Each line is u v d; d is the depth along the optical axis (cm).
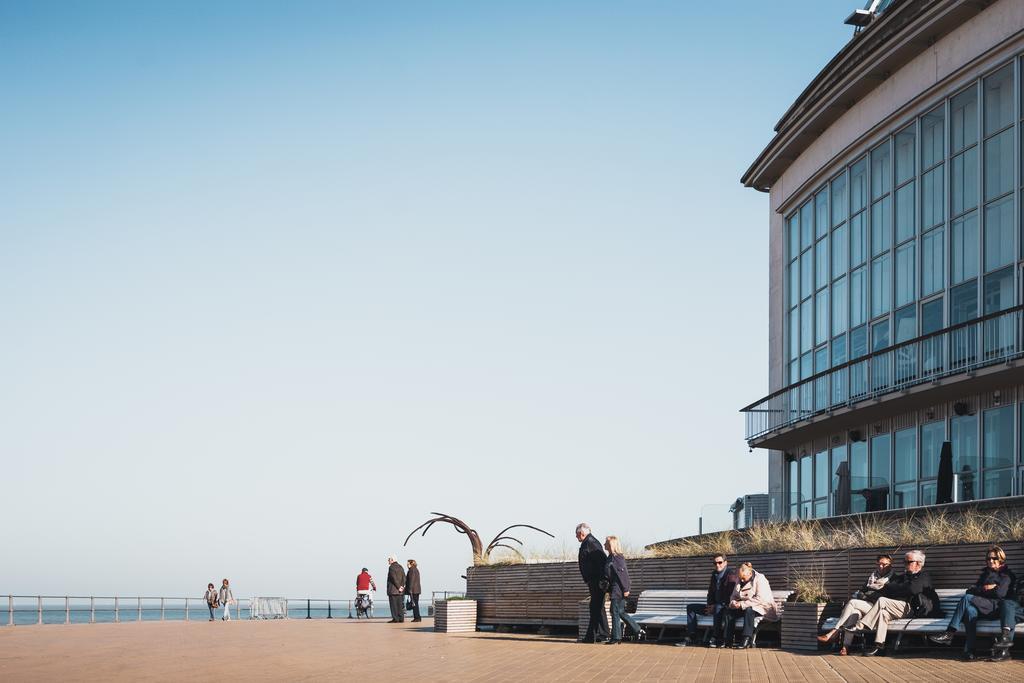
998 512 2053
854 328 3133
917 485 2805
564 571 2341
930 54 2777
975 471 2500
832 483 3184
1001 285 2486
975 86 2625
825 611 1625
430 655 1686
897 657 1434
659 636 1962
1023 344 2366
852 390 3009
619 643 1834
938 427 2741
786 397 3412
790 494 3098
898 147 2941
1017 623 1373
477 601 2558
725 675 1252
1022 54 2461
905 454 2873
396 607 3319
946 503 2308
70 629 3055
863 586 1603
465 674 1339
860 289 3111
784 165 3650
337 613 4909
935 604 1489
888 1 3384
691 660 1470
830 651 1570
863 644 1504
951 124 2709
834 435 3250
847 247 3195
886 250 2975
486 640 2084
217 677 1343
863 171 3122
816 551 1781
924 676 1188
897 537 1727
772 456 3703
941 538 1648
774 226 3788
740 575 1716
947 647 1504
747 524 3048
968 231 2617
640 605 1994
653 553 2286
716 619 1723
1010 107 2495
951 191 2692
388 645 1995
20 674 1409
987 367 2423
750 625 1673
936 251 2739
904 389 2702
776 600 1758
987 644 1461
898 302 2898
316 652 1820
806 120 3325
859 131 3106
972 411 2609
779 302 3712
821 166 3338
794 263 3600
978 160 2586
